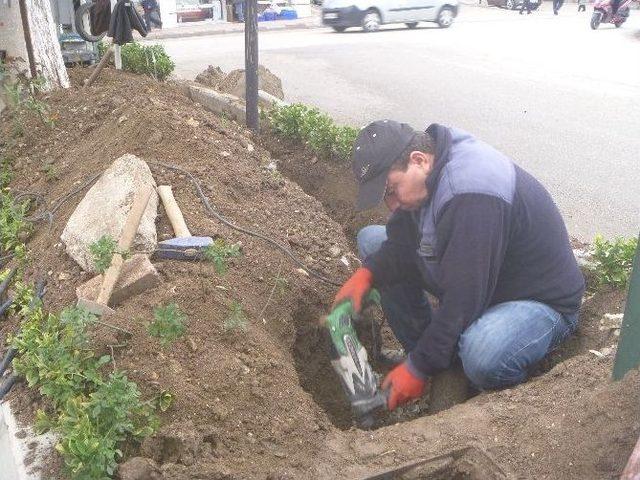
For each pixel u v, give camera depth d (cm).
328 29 2109
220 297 330
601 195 635
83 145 543
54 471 249
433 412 322
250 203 451
